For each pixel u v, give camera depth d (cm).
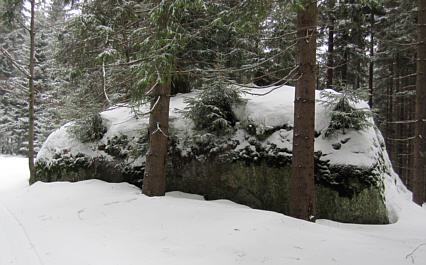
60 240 465
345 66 1465
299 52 525
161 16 480
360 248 377
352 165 641
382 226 586
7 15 977
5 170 1783
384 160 814
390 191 738
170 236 441
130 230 482
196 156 801
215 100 779
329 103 704
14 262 396
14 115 2656
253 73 1031
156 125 691
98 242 443
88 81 934
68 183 914
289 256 354
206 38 907
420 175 918
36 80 2020
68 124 1106
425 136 927
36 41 2197
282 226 434
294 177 511
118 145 916
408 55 1564
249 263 343
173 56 511
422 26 945
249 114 787
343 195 630
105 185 829
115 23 691
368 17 1528
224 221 477
